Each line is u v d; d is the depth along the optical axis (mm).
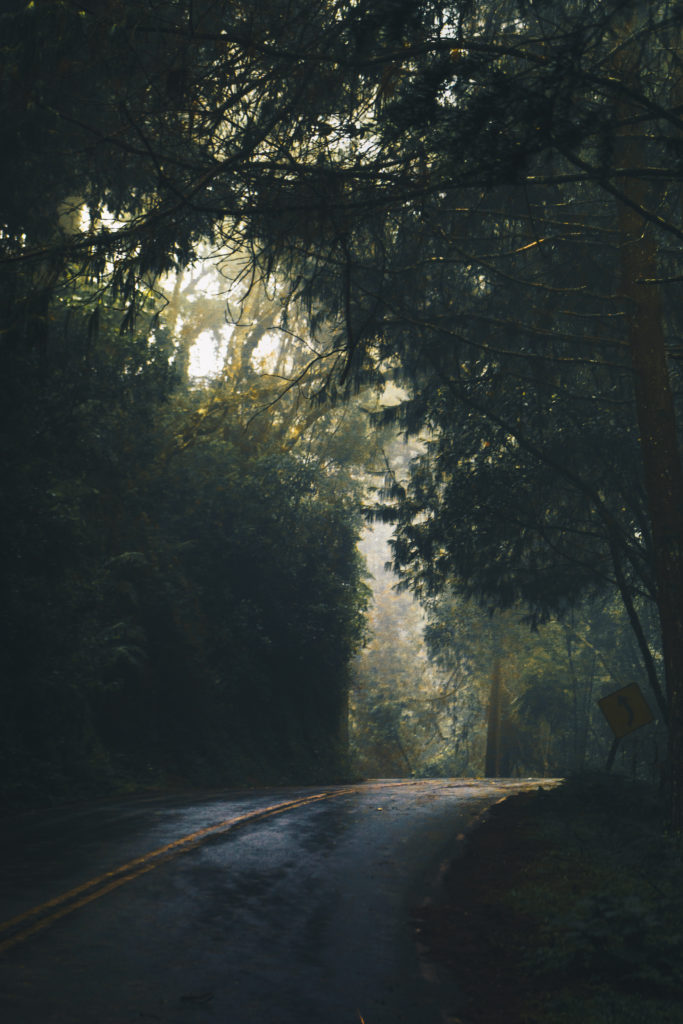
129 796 20625
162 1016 6137
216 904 9438
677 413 20219
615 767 42219
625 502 20953
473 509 22094
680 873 11891
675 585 14859
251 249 11664
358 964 7758
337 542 38906
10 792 18594
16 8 14727
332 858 12500
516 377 19594
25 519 19938
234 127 10773
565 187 16906
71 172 15531
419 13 8336
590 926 8375
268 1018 6289
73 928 8141
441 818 17469
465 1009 6867
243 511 33875
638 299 15305
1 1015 5910
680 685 14656
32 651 20656
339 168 11258
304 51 9430
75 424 22328
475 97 8453
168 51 9922
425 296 17078
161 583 28969
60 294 21672
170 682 28609
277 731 34688
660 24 9188
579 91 8617
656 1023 6609
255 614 33469
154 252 10641
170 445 33281
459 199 14875
